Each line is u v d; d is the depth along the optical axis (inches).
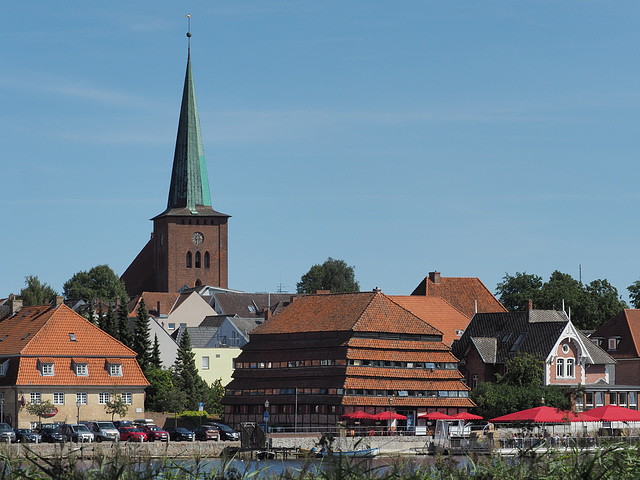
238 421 6161.4
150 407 6801.2
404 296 7539.4
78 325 6240.2
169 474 1510.8
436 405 5846.5
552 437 3976.4
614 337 7440.9
